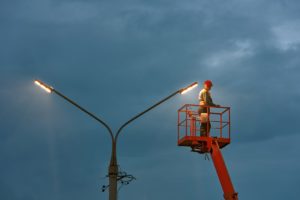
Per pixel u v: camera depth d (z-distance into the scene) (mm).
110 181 32062
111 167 32250
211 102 40125
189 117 40375
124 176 32406
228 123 40125
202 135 40000
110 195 31844
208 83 40219
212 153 39344
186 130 40156
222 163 38875
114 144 32688
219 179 38750
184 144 40500
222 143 40062
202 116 39969
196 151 40500
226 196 38094
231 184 38344
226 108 40250
